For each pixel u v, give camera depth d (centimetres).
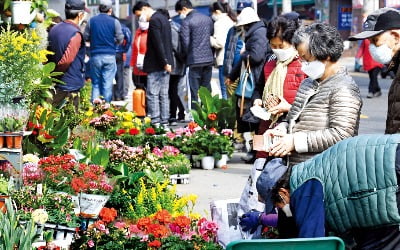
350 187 629
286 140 774
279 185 664
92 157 1170
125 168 1152
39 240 870
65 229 901
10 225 794
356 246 648
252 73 1508
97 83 2225
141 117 2105
